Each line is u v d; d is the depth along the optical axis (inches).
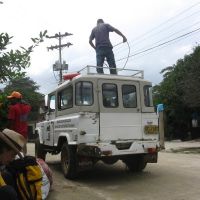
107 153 414.0
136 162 466.0
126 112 436.5
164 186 390.3
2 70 180.7
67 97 456.8
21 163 138.6
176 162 573.6
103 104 427.8
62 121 459.5
